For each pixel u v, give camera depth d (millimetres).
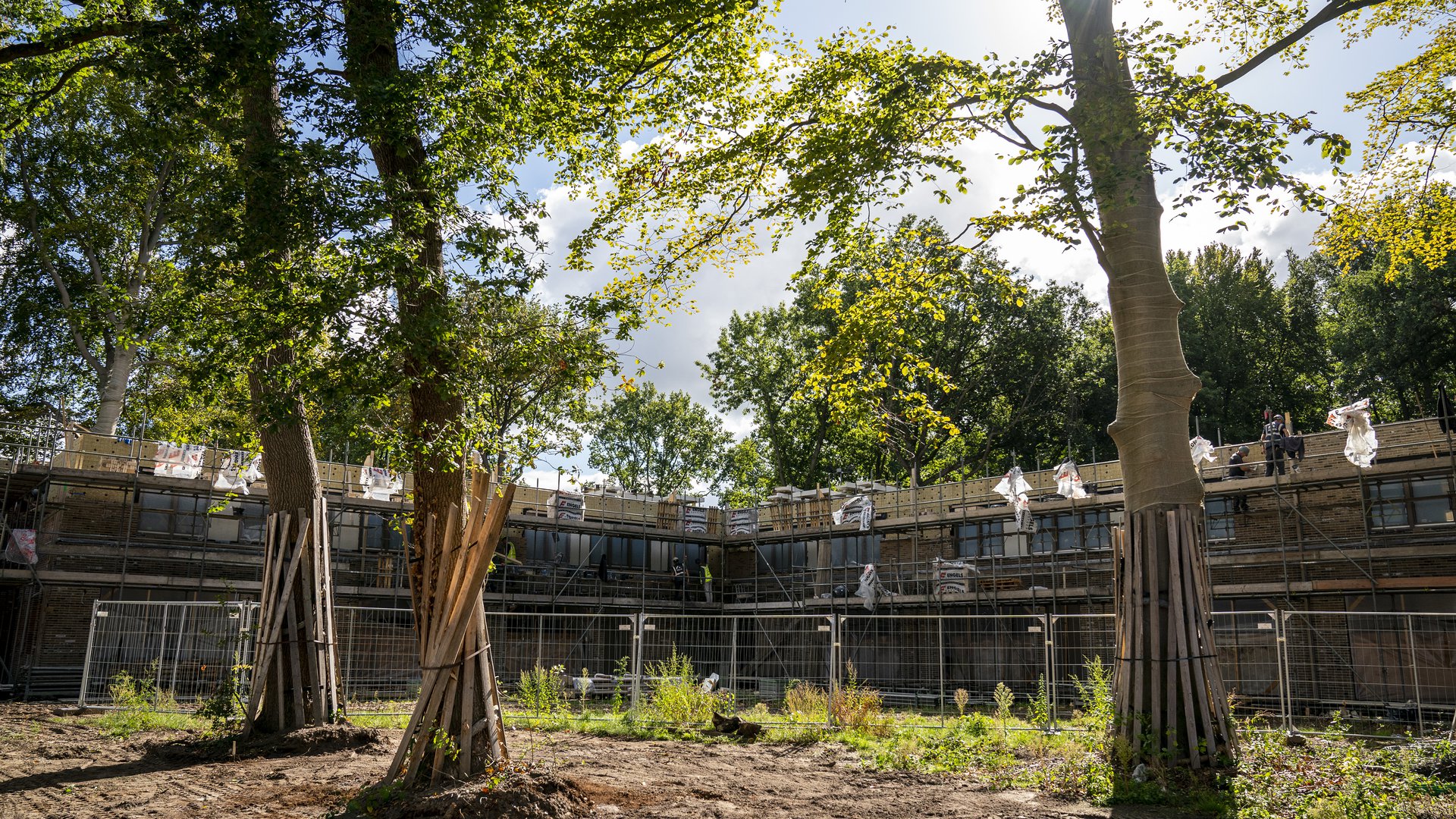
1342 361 43500
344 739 13414
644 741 16562
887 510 35031
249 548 29875
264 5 11312
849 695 19188
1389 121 17031
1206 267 48406
